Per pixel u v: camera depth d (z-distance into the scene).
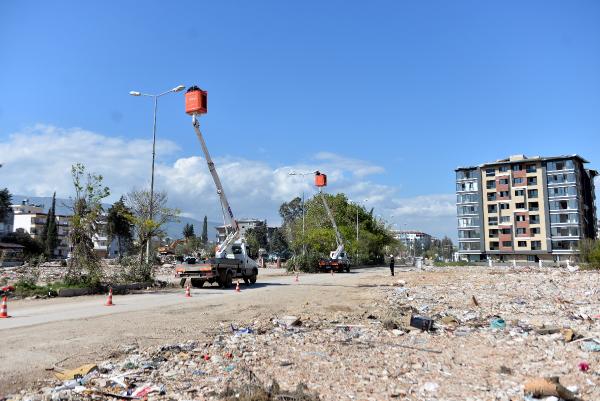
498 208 101.31
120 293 22.78
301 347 9.83
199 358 8.77
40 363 8.18
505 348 9.69
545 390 6.32
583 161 100.69
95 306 16.91
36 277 22.80
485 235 102.25
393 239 90.06
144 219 28.92
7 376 7.33
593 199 108.75
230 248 28.31
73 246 22.83
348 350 9.56
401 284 29.27
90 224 23.31
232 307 16.97
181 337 11.00
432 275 40.03
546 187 96.50
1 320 13.10
